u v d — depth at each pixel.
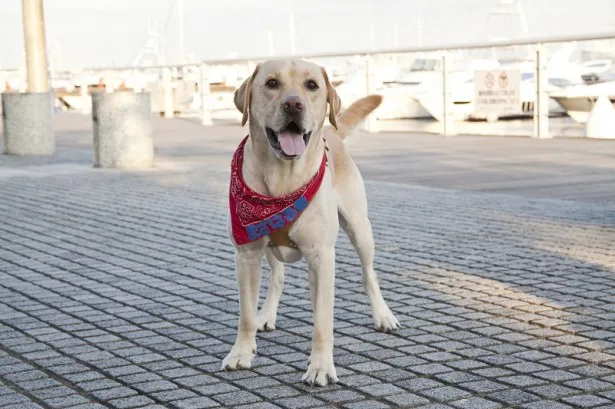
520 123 24.17
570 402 3.96
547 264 6.85
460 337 5.02
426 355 4.71
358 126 5.48
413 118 27.34
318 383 4.24
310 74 4.34
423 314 5.54
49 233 8.66
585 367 4.45
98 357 4.76
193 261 7.28
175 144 18.61
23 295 6.19
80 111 35.19
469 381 4.28
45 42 18.02
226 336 5.14
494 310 5.58
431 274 6.62
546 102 18.03
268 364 4.62
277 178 4.30
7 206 10.45
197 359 4.71
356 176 5.14
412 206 9.84
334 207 4.50
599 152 14.79
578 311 5.51
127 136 14.05
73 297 6.11
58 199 10.95
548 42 17.84
